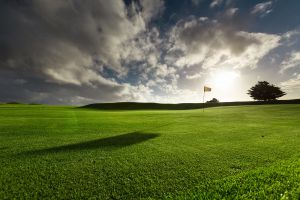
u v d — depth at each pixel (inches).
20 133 490.3
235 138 427.5
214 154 307.6
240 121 751.1
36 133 493.0
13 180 213.6
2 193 186.4
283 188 188.9
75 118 875.4
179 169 246.8
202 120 802.8
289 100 2340.1
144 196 184.2
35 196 181.9
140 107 2416.3
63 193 188.4
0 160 277.7
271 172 224.7
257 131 515.5
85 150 331.6
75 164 263.3
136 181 213.8
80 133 498.6
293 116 902.4
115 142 393.7
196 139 421.4
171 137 445.1
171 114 1105.4
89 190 194.4
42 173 232.7
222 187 194.9
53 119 821.2
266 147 346.3
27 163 266.2
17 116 958.4
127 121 775.1
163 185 205.0
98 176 226.1
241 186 195.9
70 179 217.8
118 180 216.1
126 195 185.8
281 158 285.4
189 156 298.0
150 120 810.8
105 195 185.6
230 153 312.3
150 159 284.0
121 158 288.5
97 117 936.9
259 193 181.2
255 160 278.2
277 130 527.8
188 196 181.3
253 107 1535.4
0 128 562.6
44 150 331.0
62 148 344.5
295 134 466.9
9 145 364.5
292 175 214.8
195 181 213.9
